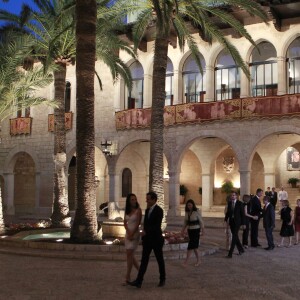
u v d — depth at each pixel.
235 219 13.90
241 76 27.19
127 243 9.59
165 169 36.28
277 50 26.27
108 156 30.95
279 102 25.22
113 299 8.30
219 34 21.23
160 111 18.14
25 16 21.72
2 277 10.28
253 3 19.80
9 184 35.38
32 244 14.80
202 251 14.22
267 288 9.38
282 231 16.72
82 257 13.04
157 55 18.34
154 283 9.72
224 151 35.16
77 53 15.93
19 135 35.09
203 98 28.91
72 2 19.22
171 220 26.61
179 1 19.27
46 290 8.96
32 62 30.75
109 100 31.41
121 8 21.25
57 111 22.39
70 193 36.72
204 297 8.50
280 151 30.20
